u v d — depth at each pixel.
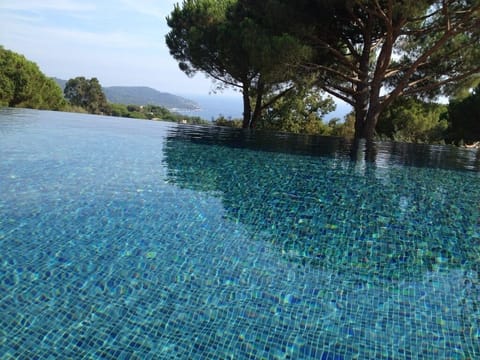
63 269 2.41
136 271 2.44
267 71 8.80
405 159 7.26
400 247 3.05
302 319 2.05
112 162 5.34
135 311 2.04
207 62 12.54
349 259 2.80
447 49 9.49
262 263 2.66
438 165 6.71
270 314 2.08
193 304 2.13
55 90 19.17
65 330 1.86
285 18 8.70
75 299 2.11
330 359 1.78
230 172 5.22
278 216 3.60
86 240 2.83
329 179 5.12
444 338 1.96
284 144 8.50
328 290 2.36
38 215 3.21
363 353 1.83
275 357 1.77
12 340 1.78
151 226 3.16
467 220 3.72
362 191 4.59
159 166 5.32
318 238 3.15
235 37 10.14
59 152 5.74
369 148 8.71
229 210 3.67
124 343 1.80
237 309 2.11
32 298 2.09
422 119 14.57
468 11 7.93
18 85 16.25
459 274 2.65
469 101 13.35
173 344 1.81
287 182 4.84
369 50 9.74
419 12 7.12
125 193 3.96
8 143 6.18
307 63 9.20
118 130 9.35
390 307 2.21
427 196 4.50
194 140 8.23
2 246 2.64
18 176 4.29
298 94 11.71
